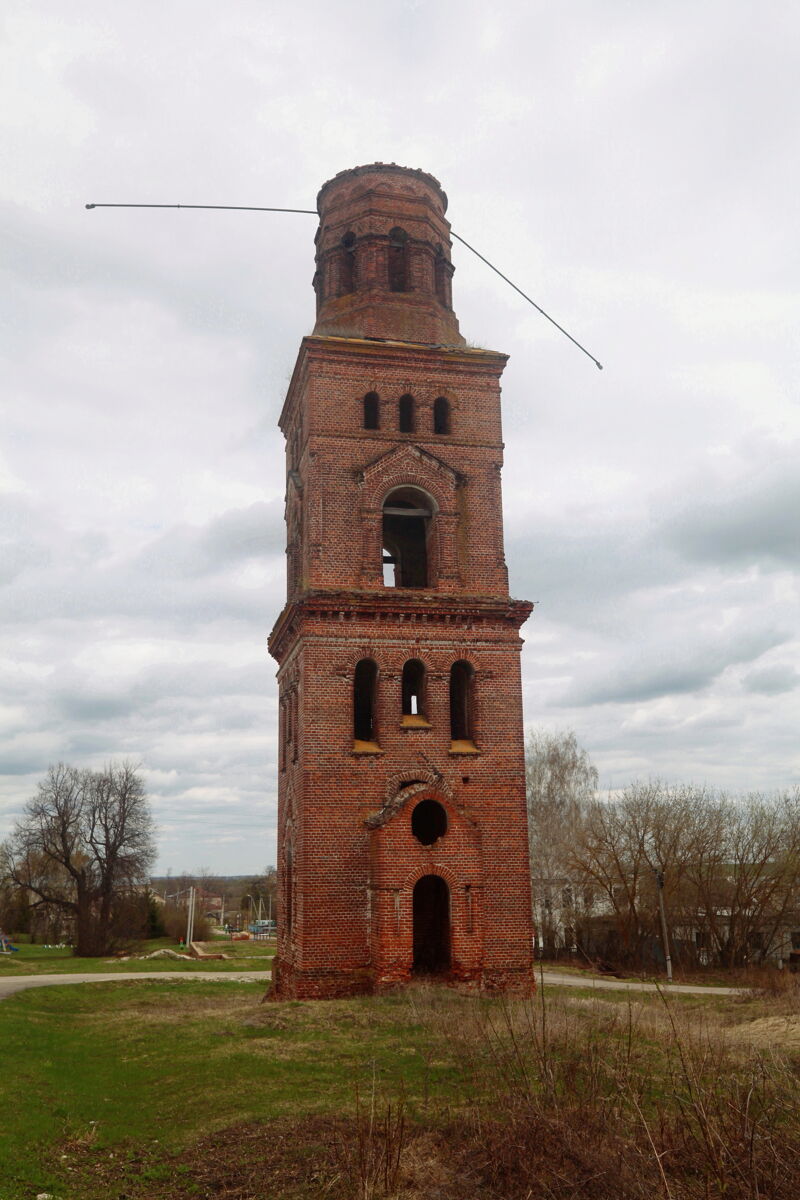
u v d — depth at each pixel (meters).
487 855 27.91
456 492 30.83
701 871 58.94
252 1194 11.59
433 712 28.55
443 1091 15.58
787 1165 10.32
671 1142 11.52
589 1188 10.61
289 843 30.02
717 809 60.59
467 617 29.20
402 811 26.50
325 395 30.53
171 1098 16.72
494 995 26.33
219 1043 21.02
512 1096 13.37
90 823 75.88
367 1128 13.41
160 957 65.62
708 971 55.84
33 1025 26.75
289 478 35.31
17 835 74.75
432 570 30.64
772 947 60.56
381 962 25.67
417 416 31.16
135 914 80.88
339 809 27.19
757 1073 13.64
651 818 60.50
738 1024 24.59
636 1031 19.31
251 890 172.88
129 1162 13.30
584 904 64.19
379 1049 19.14
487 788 28.36
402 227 33.09
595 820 64.69
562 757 72.25
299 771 27.94
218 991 40.47
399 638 28.75
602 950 61.78
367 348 30.92
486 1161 11.62
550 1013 21.50
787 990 32.22
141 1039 23.23
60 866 81.31
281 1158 12.74
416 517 34.06
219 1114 15.23
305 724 27.52
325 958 26.16
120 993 39.09
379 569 29.62
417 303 32.47
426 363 31.48
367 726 32.03
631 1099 13.39
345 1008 23.75
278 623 31.62
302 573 31.06
